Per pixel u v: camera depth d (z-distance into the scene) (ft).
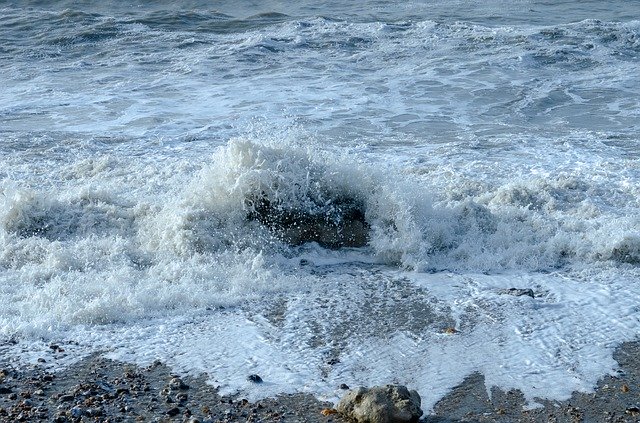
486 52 62.54
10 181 29.91
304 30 72.38
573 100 48.73
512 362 17.74
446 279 22.86
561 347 18.39
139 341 18.86
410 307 20.88
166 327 19.60
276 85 53.78
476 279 22.79
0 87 54.70
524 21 76.64
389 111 46.39
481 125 42.91
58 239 25.71
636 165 33.27
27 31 74.38
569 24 70.13
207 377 17.21
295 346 18.65
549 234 25.48
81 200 27.53
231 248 24.39
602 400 16.20
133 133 41.52
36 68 61.16
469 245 24.73
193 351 18.39
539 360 17.80
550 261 23.93
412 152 36.73
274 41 67.10
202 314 20.40
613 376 17.11
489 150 36.86
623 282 22.17
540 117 44.83
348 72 57.57
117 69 60.23
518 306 20.66
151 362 17.89
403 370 17.48
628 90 51.01
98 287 21.39
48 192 28.48
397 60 61.11
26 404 15.96
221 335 19.21
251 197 25.20
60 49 68.03
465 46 64.59
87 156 36.50
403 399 15.46
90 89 53.57
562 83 53.21
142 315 20.18
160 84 54.90
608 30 67.15
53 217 26.43
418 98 49.67
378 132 41.34
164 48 67.36
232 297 21.26
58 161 35.68
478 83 53.42
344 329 19.57
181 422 15.40
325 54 63.67
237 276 22.49
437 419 15.56
